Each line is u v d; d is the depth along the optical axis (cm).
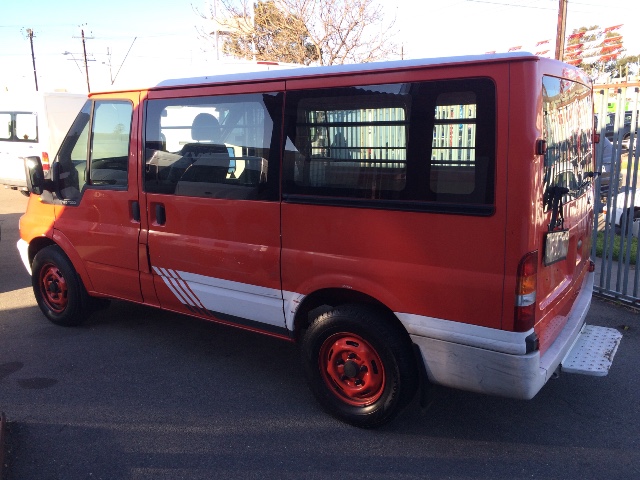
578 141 405
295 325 400
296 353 509
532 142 299
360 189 354
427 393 356
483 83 309
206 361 491
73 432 375
